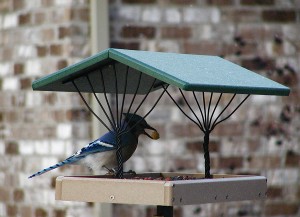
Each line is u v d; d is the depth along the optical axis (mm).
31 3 12438
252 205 12258
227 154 12211
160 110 12062
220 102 12148
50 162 12242
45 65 12258
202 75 8852
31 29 12438
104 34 11875
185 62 9344
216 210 12141
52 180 12203
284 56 12484
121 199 8656
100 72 9266
